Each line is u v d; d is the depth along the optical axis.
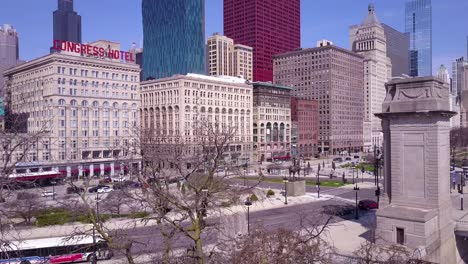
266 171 137.75
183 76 140.12
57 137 97.00
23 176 86.81
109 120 119.56
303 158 174.38
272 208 70.00
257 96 176.38
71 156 108.94
